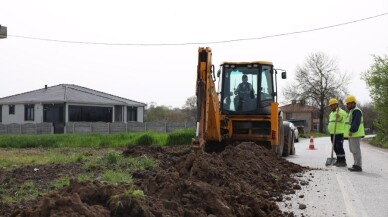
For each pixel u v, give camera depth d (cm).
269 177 1010
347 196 891
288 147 1833
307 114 8875
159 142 2136
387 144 3222
